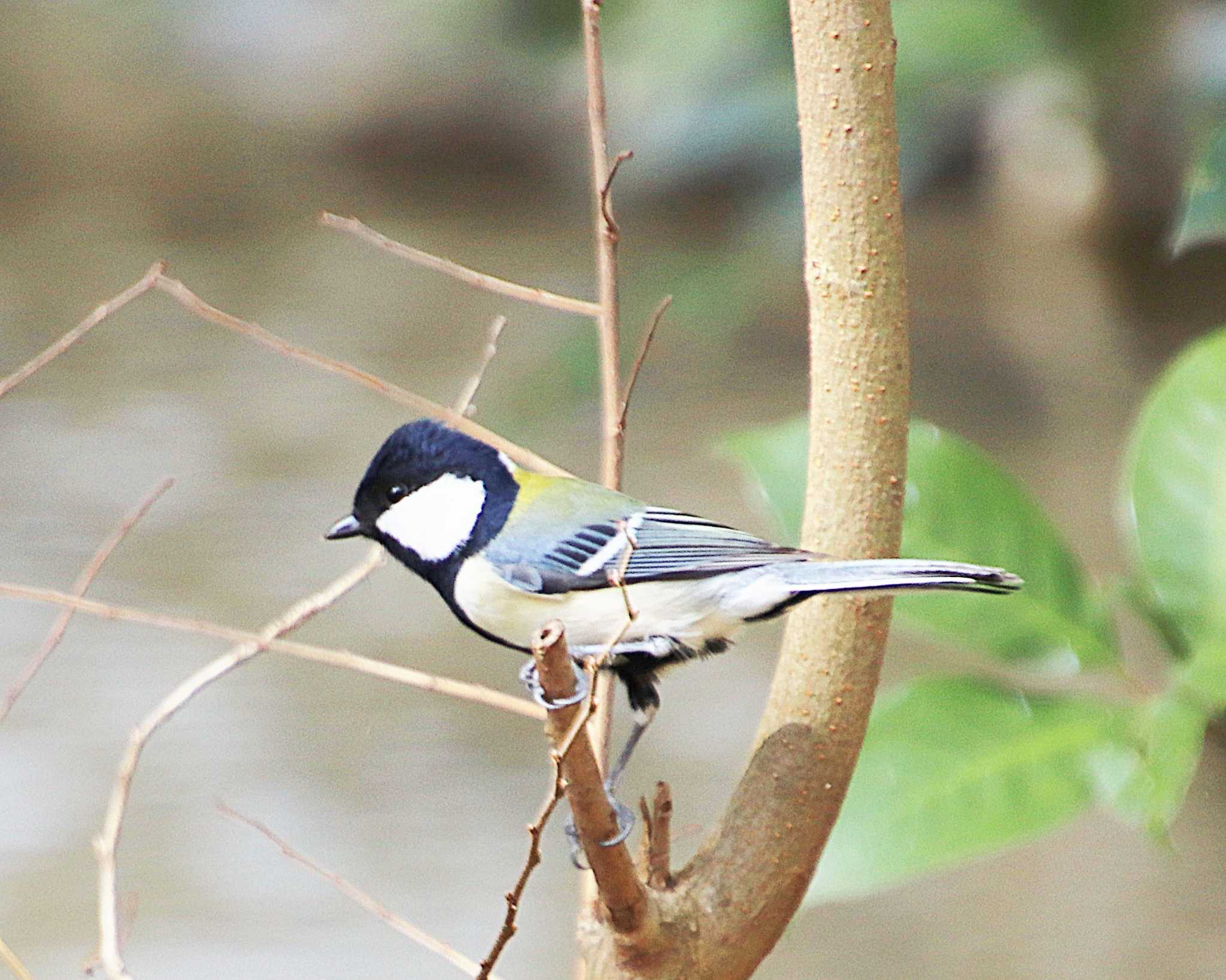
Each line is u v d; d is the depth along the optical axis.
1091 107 20.97
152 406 18.56
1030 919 9.59
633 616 4.21
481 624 5.40
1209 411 4.90
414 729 11.80
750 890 4.22
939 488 4.84
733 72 12.85
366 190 31.42
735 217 22.42
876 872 4.18
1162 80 17.08
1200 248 23.55
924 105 11.96
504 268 24.11
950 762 4.33
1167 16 13.36
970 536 4.79
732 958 4.20
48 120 33.53
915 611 4.73
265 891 9.83
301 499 15.57
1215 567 4.70
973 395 18.78
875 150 4.22
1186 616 4.70
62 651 12.52
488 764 11.45
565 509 5.30
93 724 11.52
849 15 4.17
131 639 12.76
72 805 10.59
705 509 15.29
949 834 4.19
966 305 22.81
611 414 5.37
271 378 19.59
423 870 10.06
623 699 11.58
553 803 3.74
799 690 4.31
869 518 4.34
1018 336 21.02
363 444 17.23
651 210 24.58
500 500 5.39
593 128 5.17
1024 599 4.73
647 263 21.14
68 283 23.75
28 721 11.53
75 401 18.73
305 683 12.59
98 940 9.34
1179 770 4.16
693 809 10.45
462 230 27.62
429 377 19.06
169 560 14.11
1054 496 15.37
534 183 31.95
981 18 11.61
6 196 29.55
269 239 27.06
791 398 19.20
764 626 13.96
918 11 11.83
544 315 21.83
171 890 9.63
